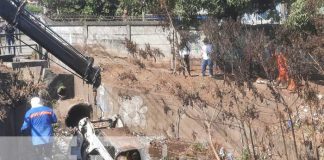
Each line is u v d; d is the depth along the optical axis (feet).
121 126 33.55
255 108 40.70
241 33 50.29
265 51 42.63
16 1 32.30
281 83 42.39
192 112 48.21
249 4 60.39
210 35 49.62
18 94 36.55
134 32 73.87
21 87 38.55
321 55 37.86
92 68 34.55
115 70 61.67
